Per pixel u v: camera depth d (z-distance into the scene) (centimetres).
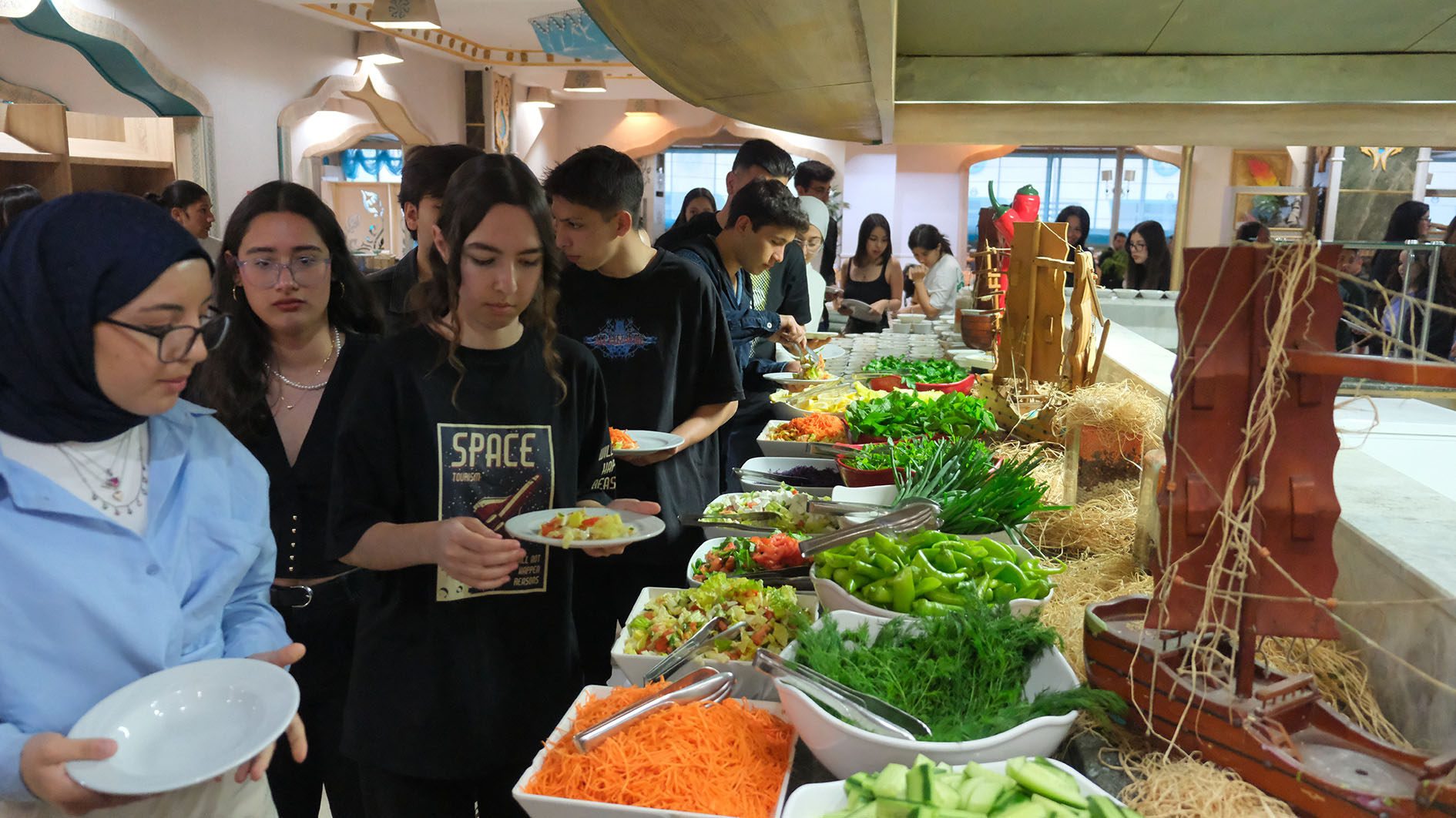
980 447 211
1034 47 150
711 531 210
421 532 135
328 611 184
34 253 97
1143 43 145
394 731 144
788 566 186
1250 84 146
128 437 112
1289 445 104
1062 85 154
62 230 97
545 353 151
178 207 456
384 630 145
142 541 109
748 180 360
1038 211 356
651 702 126
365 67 903
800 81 133
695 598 165
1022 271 264
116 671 107
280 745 184
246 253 174
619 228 212
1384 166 910
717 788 113
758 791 115
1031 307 262
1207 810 101
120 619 106
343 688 188
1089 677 123
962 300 450
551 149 1310
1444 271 135
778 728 130
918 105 166
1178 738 111
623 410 227
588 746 120
